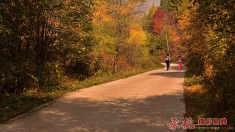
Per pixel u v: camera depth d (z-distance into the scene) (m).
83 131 5.96
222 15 5.36
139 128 6.16
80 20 12.47
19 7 8.59
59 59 14.77
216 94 7.48
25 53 10.59
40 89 11.23
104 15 19.91
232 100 6.67
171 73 22.55
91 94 11.03
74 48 13.49
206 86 9.65
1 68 8.69
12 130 6.05
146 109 8.07
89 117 7.18
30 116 7.34
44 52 12.16
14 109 8.16
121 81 16.41
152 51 41.47
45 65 11.86
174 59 55.88
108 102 9.22
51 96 10.30
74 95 10.80
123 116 7.27
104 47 18.80
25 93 10.16
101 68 19.42
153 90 11.93
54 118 7.10
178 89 12.05
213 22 5.46
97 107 8.42
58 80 13.16
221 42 7.75
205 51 13.55
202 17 5.82
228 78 6.83
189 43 16.81
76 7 12.02
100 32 19.12
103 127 6.26
